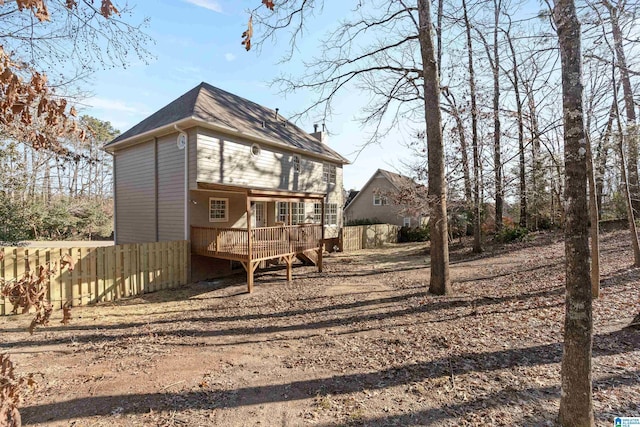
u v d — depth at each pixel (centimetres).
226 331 595
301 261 1463
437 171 755
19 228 1189
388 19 864
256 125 1370
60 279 779
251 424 312
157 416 327
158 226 1200
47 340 555
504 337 487
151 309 771
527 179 1466
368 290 873
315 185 1736
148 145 1241
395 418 310
